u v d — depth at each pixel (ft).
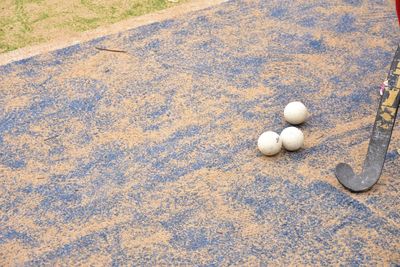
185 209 7.75
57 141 9.19
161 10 13.12
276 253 7.07
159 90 10.27
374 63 10.85
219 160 8.58
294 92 10.09
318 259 6.97
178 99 10.00
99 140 9.14
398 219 7.50
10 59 11.44
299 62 10.93
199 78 10.55
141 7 13.46
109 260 7.09
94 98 10.16
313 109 9.62
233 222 7.52
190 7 13.09
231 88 10.23
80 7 13.58
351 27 12.06
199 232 7.40
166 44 11.68
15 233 7.55
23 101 10.19
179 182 8.21
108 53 11.46
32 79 10.78
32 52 11.64
